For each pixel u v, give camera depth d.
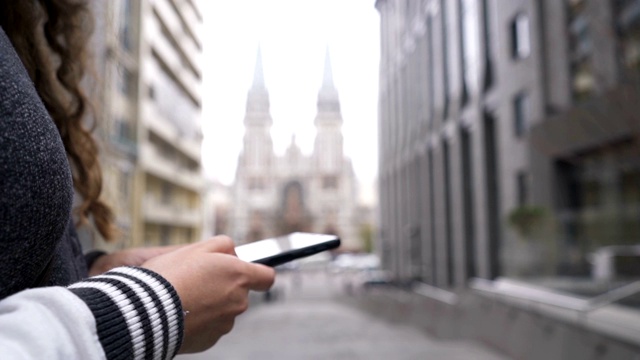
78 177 1.16
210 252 0.71
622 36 10.52
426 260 28.55
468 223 22.67
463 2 23.28
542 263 13.20
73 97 1.15
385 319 16.36
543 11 16.83
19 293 0.46
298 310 24.22
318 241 0.97
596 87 12.32
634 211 11.36
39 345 0.42
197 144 31.12
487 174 20.69
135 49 13.42
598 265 11.23
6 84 0.50
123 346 0.50
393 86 36.09
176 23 21.70
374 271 40.81
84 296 0.50
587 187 15.60
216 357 8.09
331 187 108.56
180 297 0.61
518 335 7.45
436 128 26.34
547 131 15.41
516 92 18.45
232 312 0.67
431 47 27.36
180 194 30.39
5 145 0.47
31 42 0.99
